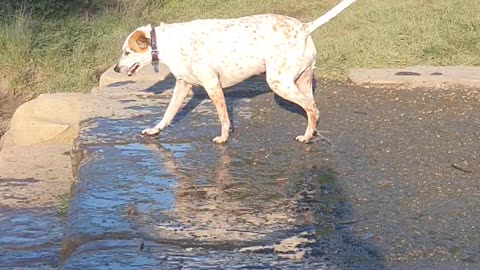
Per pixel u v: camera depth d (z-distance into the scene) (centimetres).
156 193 638
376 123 828
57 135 964
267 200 621
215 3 1525
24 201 786
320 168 694
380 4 1375
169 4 1534
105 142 776
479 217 581
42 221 738
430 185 648
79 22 1405
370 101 916
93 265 504
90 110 891
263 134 796
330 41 1180
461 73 1016
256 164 707
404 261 512
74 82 1230
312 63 761
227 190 644
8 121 1184
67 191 805
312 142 768
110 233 557
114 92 970
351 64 1082
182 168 698
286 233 557
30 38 1327
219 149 751
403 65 1084
